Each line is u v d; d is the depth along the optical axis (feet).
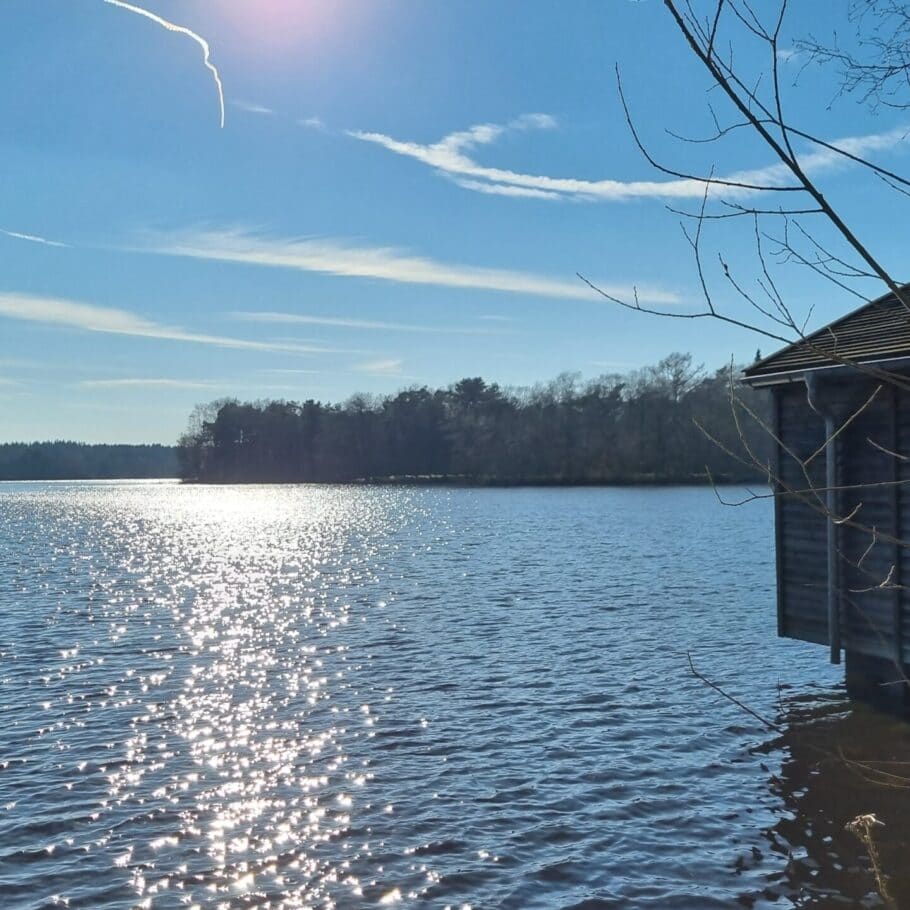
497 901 24.53
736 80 8.00
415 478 424.46
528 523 174.81
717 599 75.25
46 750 37.04
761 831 28.71
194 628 65.77
